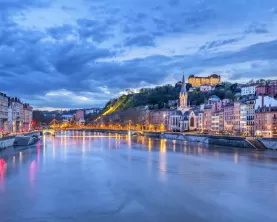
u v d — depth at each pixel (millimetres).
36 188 76250
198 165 112062
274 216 58812
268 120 199000
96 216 57812
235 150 165625
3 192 72500
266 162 119812
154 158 132000
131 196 70125
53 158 128875
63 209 61375
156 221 55688
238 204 65250
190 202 66188
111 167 107312
